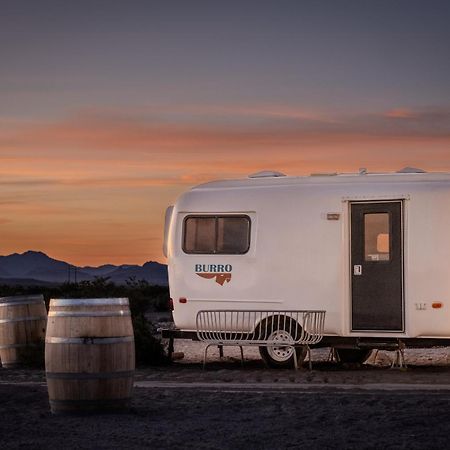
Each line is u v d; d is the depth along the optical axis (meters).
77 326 12.31
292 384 15.85
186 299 19.78
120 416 12.25
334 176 19.22
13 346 19.86
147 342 20.34
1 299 20.05
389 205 18.59
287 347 19.22
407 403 12.77
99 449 10.15
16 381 17.27
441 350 23.80
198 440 10.60
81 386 12.30
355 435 10.65
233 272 19.45
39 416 12.33
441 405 12.59
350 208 18.84
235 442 10.46
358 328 18.72
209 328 19.53
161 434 10.95
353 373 17.97
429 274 18.25
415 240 18.34
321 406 12.70
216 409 12.74
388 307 18.52
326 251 18.89
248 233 19.41
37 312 20.08
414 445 10.07
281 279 19.12
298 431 10.99
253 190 19.48
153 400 13.66
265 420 11.77
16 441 10.62
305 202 19.09
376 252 18.64
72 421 11.91
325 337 19.00
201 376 17.47
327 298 18.84
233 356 22.47
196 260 19.73
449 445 10.08
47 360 12.45
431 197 18.36
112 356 12.38
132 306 29.69
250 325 19.25
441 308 18.19
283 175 19.86
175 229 19.98
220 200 19.64
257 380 16.66
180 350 23.81
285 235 19.14
